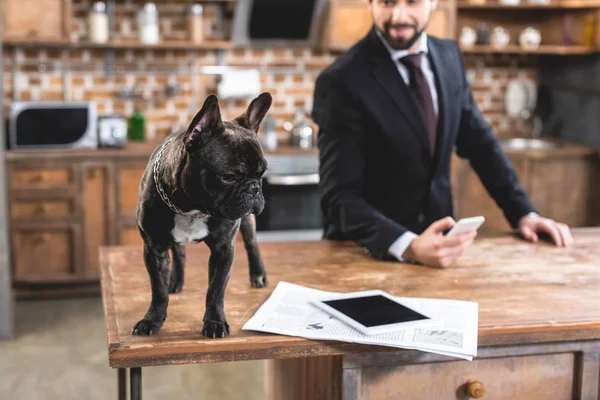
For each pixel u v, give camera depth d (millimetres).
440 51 2836
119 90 5547
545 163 5496
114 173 4977
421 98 2713
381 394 1903
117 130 5074
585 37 5684
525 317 1923
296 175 5246
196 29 5355
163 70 5590
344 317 1848
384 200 2777
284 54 5754
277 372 2699
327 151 2664
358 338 1734
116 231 5043
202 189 1529
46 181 4902
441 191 2803
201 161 1515
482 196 5496
